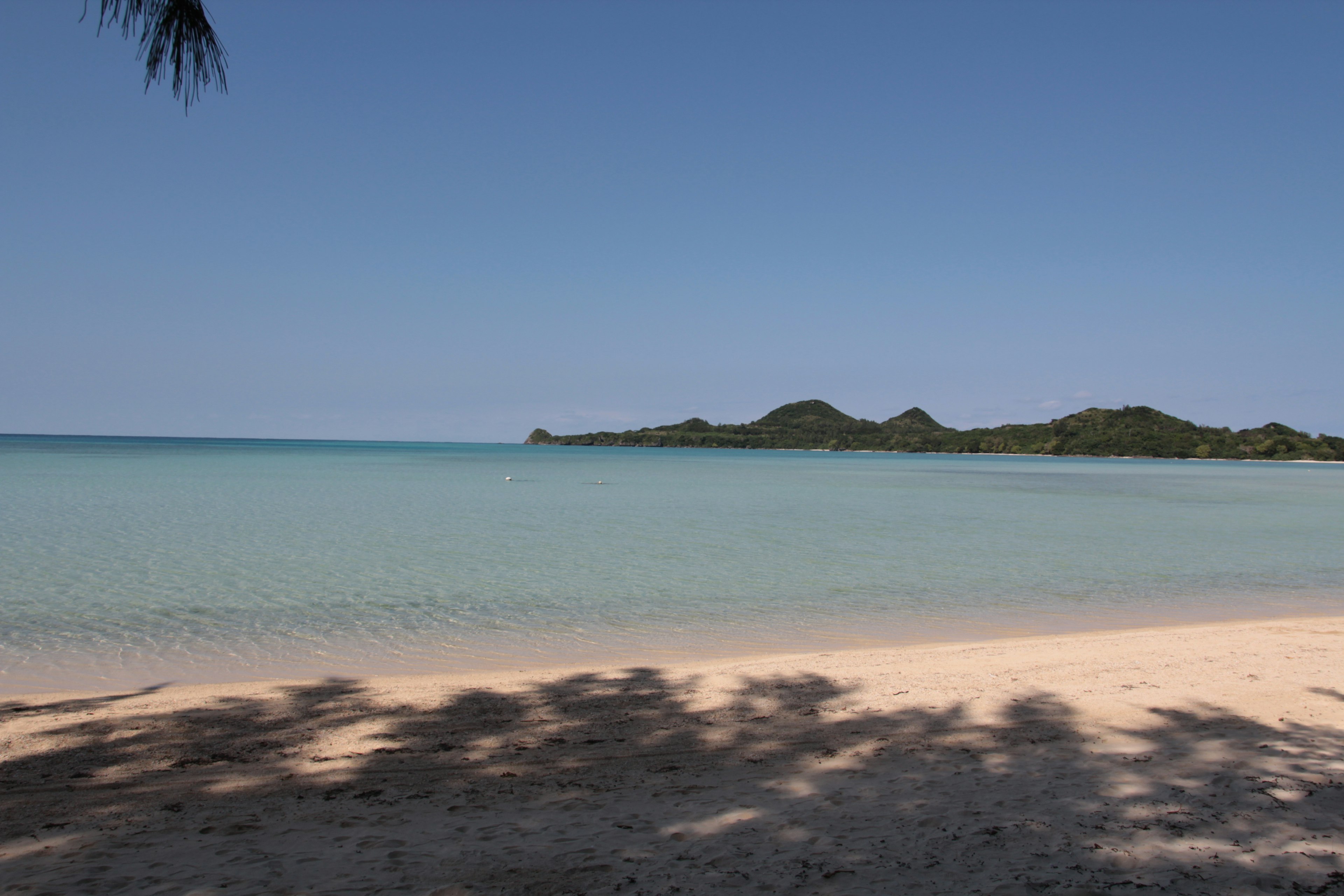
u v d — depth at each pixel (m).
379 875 4.29
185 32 3.79
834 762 6.37
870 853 4.49
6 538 23.02
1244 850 4.44
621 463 118.50
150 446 172.25
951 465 127.88
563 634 12.17
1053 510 38.75
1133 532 28.61
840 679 9.05
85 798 5.64
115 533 24.38
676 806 5.40
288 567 18.61
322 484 51.12
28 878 4.27
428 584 16.55
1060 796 5.41
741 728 7.32
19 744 6.88
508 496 43.69
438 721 7.59
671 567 19.16
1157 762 6.12
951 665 9.66
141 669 9.95
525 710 7.96
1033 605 14.74
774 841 4.71
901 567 19.47
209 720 7.60
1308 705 7.73
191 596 15.00
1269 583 17.39
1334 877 4.07
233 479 54.38
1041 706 7.89
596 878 4.20
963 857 4.41
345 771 6.22
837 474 83.94
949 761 6.32
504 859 4.50
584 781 5.97
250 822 5.15
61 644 11.27
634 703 8.20
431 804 5.50
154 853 4.64
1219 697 8.07
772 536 26.17
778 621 13.27
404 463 99.62
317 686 8.93
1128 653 10.17
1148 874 4.14
